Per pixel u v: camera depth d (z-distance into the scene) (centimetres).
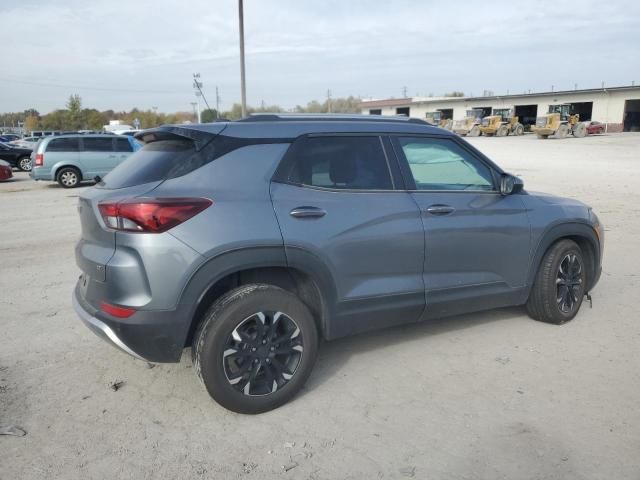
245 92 2647
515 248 446
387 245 378
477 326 484
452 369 400
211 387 324
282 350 344
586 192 1403
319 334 377
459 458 295
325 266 353
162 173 333
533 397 358
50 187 1744
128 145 1791
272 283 361
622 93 5716
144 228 307
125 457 297
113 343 325
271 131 358
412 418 335
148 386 378
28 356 427
